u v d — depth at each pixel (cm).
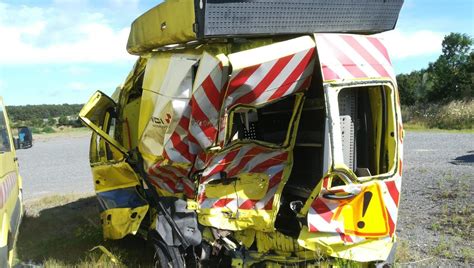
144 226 648
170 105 497
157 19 549
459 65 3503
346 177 460
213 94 450
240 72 438
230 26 444
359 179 464
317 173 520
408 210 840
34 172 1603
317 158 521
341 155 455
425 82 3575
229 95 451
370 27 514
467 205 834
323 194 461
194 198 539
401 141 493
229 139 495
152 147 557
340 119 489
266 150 527
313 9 472
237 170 520
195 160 497
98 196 682
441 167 1235
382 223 477
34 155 2181
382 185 472
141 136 592
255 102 462
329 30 489
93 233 738
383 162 493
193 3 457
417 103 3366
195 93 463
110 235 656
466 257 605
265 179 526
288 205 552
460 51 3519
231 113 475
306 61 465
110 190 671
